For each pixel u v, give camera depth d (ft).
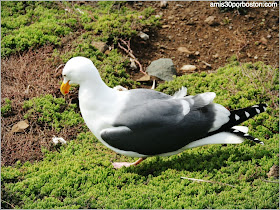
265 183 22.57
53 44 34.65
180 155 25.48
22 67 31.89
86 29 36.24
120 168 24.44
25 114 28.32
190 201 21.70
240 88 30.40
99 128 23.40
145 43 36.32
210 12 39.55
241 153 24.85
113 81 31.48
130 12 39.19
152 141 22.68
